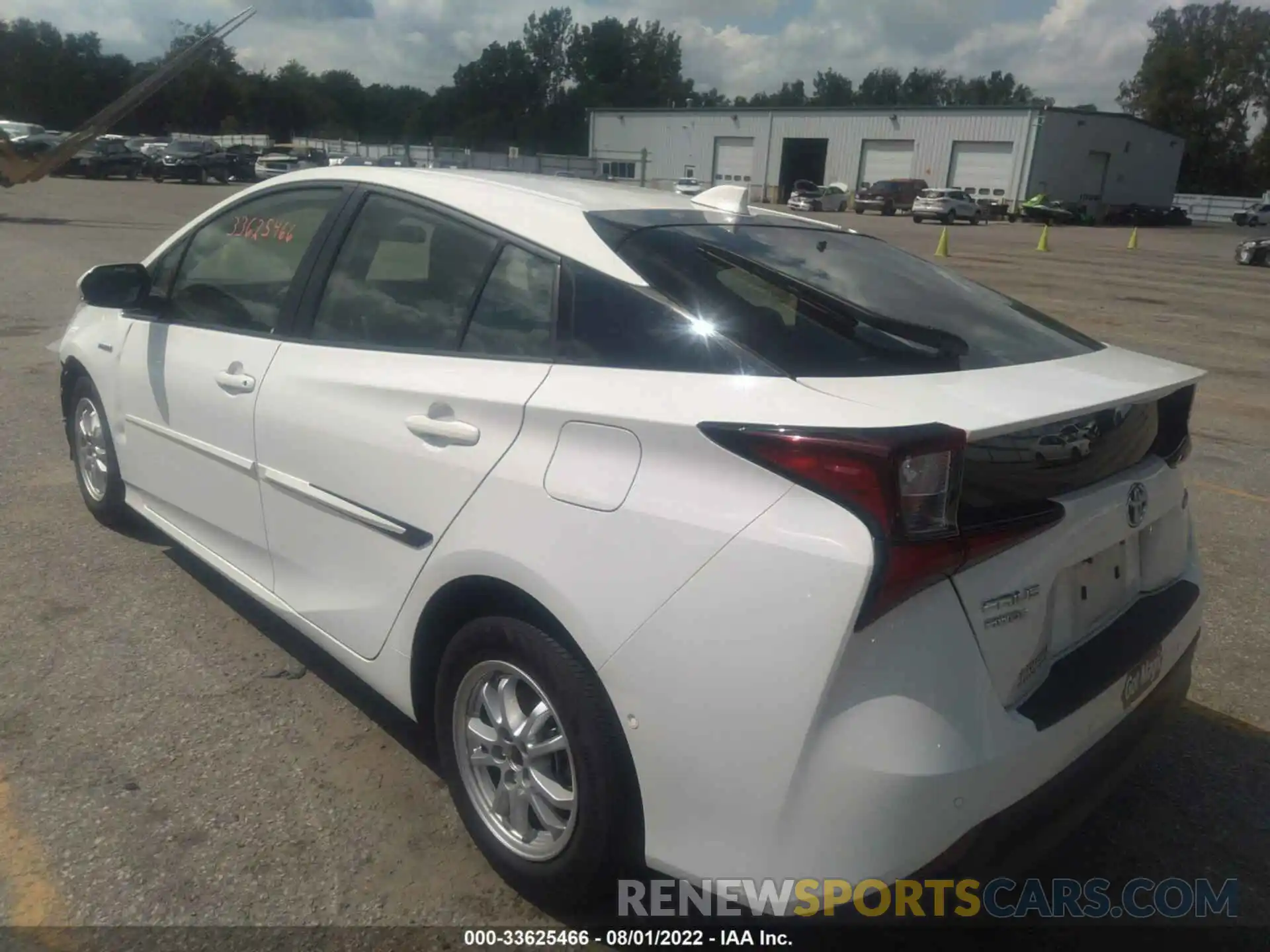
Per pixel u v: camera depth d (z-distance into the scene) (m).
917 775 2.06
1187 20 97.81
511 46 106.69
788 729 2.10
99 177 45.28
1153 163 63.16
